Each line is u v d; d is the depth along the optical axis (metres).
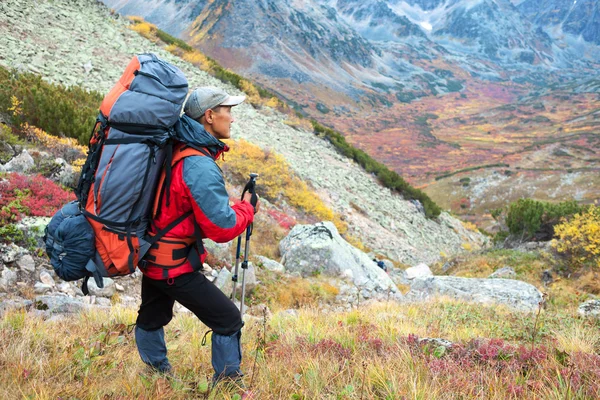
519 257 18.84
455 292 12.00
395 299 13.00
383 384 3.24
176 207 2.50
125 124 2.39
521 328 6.95
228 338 2.96
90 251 2.50
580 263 16.34
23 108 14.88
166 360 3.27
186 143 2.51
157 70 2.46
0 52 22.83
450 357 4.02
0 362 3.15
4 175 9.99
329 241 14.39
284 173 24.30
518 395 3.15
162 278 2.62
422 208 36.81
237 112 32.62
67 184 11.64
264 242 15.80
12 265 8.04
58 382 3.00
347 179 32.50
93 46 29.70
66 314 5.99
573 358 3.69
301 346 4.29
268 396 2.98
